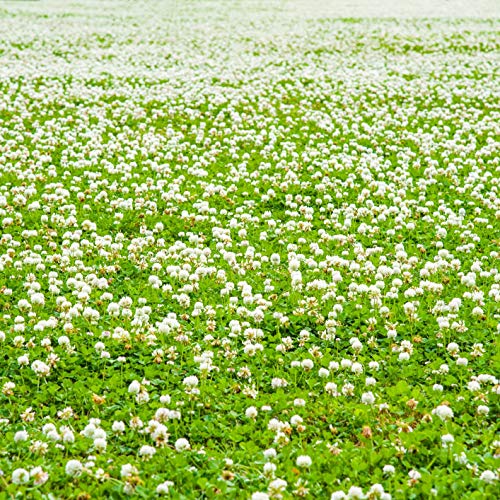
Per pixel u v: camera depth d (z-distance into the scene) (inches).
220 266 353.7
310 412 233.3
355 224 416.2
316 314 301.6
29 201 438.3
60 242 382.9
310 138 599.8
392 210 436.5
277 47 1054.4
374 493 185.2
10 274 336.5
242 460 207.5
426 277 342.6
